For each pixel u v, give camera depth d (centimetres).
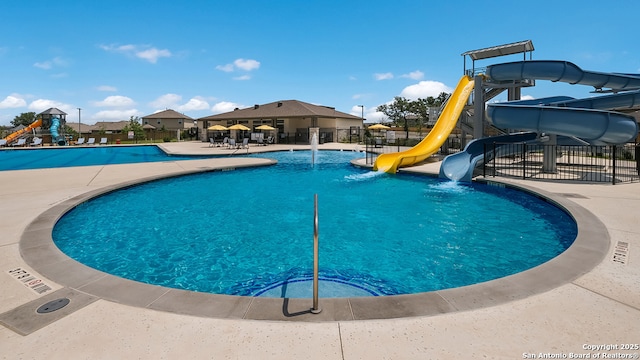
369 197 985
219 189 1108
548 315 296
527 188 948
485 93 1947
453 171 1256
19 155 2488
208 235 661
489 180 1120
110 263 530
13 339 264
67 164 1855
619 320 288
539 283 357
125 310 307
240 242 624
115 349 252
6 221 601
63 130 3712
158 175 1198
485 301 321
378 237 644
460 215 792
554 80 1527
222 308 310
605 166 1399
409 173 1371
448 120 1792
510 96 2106
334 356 243
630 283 356
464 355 244
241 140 4053
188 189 1105
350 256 555
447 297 328
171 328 279
